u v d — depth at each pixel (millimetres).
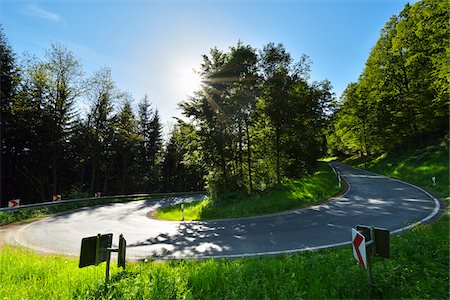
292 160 29156
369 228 4738
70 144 35000
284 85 23234
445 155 23328
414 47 29797
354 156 60938
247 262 6531
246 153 24562
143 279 5324
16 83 29375
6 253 8281
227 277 5402
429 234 6977
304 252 7512
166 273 5836
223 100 22094
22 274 6086
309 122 30062
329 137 68500
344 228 10250
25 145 30844
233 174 23203
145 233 12430
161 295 4559
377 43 37312
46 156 32094
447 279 4648
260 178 24766
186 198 35312
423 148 29312
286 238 9469
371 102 40938
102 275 6047
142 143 49281
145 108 51094
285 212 14961
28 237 11734
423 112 29516
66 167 36219
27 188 34062
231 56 22141
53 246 10148
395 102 35688
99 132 35062
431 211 11727
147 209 23109
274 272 5574
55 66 28000
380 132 39094
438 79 21938
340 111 48094
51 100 29016
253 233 10734
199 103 21984
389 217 11289
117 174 45875
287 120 23797
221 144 22141
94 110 32938
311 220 12148
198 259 7820
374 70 37906
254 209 16125
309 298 4375
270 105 22797
